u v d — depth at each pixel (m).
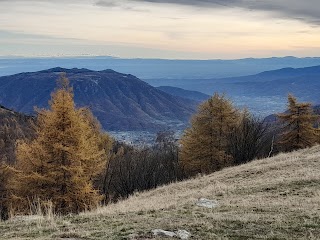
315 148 31.89
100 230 9.41
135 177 37.69
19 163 25.25
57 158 24.59
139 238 8.55
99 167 26.53
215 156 39.28
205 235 9.16
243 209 12.62
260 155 44.84
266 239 9.09
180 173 42.41
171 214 11.69
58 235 8.84
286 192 15.94
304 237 9.24
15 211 23.69
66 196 24.00
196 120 40.69
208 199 15.56
